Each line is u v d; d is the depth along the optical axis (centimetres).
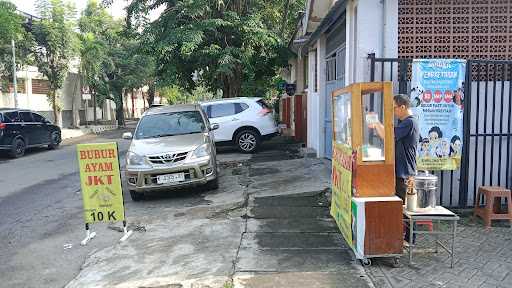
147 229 671
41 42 2402
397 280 459
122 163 1388
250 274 483
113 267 531
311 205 750
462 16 706
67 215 787
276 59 1864
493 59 705
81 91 3167
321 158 1220
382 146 498
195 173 841
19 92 2512
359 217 488
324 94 1201
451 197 698
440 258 514
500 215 626
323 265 501
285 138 1886
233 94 1916
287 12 2138
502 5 702
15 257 587
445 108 671
